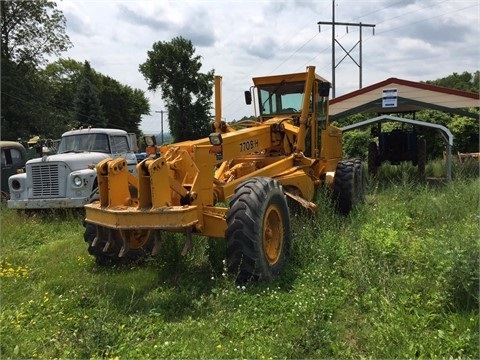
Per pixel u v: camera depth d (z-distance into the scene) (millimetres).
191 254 5816
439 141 23812
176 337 3916
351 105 15461
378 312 4191
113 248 5785
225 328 4016
